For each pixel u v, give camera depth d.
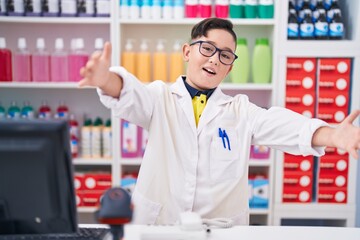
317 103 2.54
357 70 2.51
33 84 2.53
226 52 1.41
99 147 2.64
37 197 0.91
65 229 0.95
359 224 2.61
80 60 2.55
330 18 2.56
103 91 1.17
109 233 1.12
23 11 2.51
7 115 2.71
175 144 1.44
